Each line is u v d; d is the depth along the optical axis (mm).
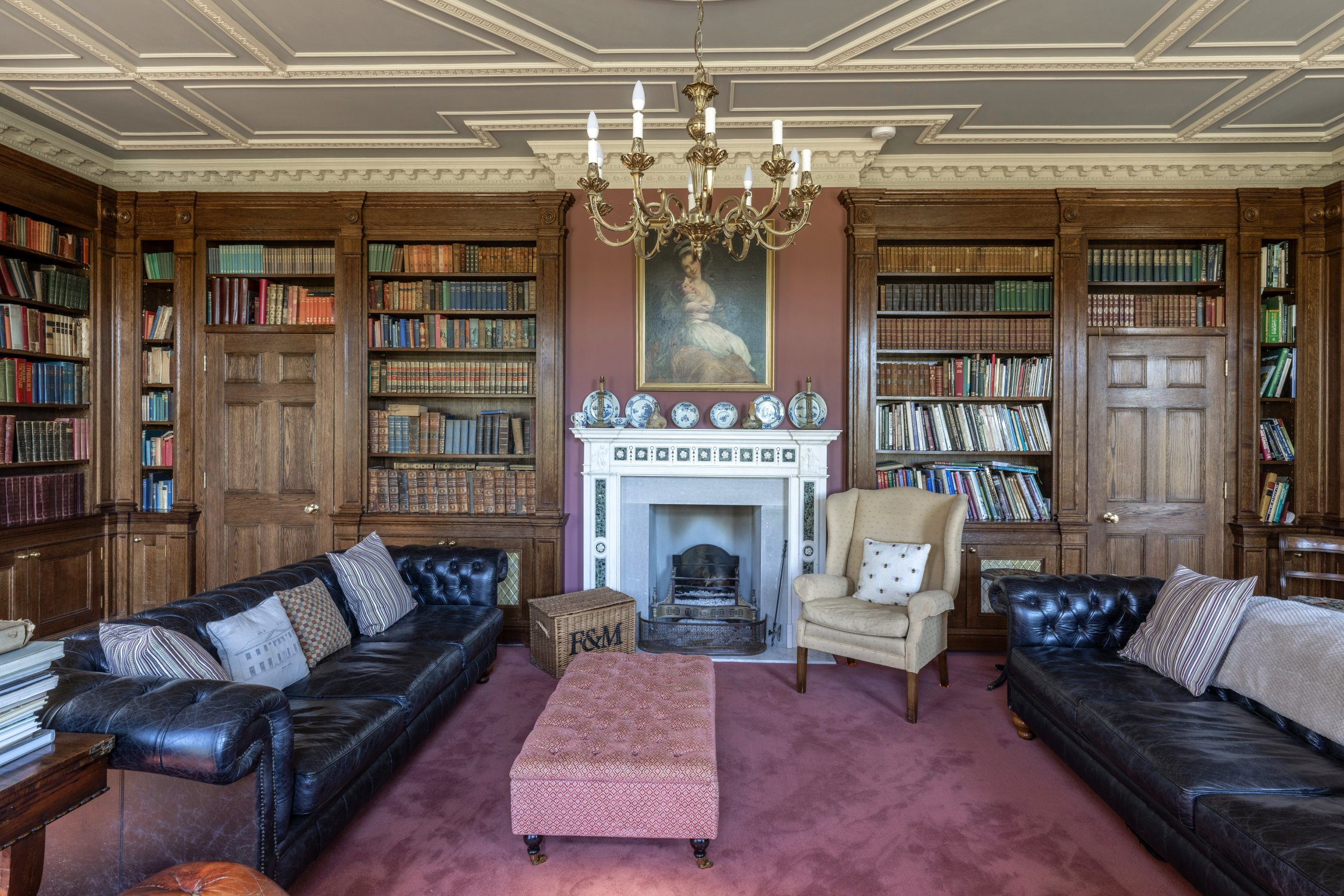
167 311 4652
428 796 2580
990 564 4441
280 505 4590
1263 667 2363
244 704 1726
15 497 3990
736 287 4543
